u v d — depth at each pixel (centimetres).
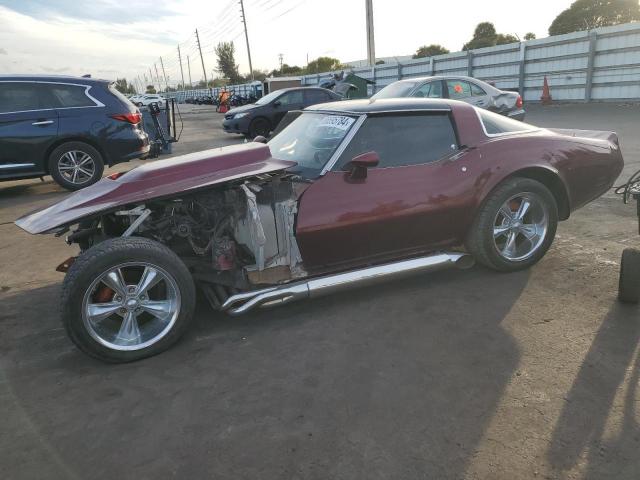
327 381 256
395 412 229
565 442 204
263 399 243
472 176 353
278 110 1470
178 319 289
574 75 1850
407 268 345
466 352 277
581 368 256
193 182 294
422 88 1034
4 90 739
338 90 1800
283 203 315
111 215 316
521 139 379
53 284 416
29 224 286
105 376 271
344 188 321
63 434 224
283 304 314
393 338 296
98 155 799
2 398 254
